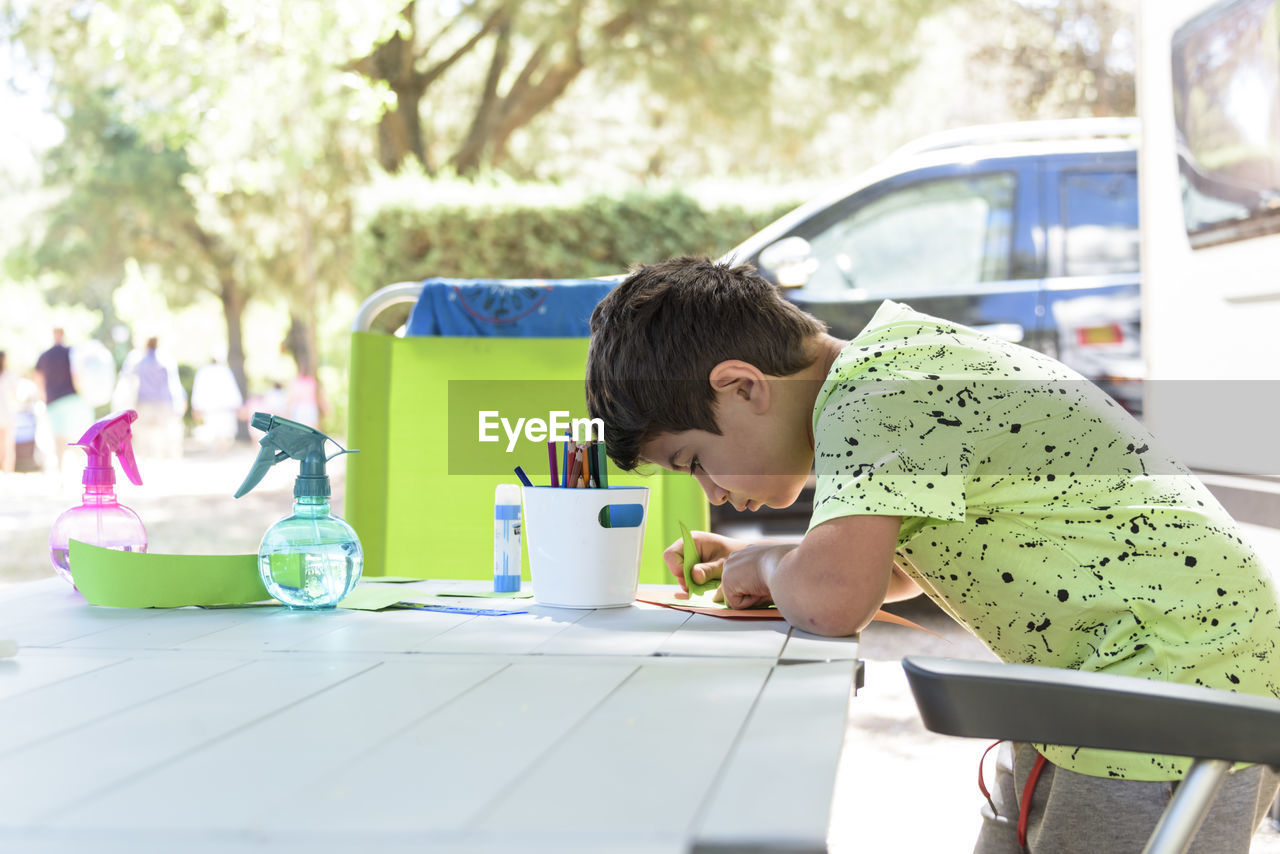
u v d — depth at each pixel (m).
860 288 4.17
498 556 1.39
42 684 0.85
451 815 0.55
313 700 0.80
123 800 0.58
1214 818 1.09
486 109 11.73
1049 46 13.04
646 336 1.27
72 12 12.40
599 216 7.37
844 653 0.97
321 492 1.23
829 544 1.08
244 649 0.99
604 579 1.24
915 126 13.57
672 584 1.65
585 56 11.11
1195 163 2.53
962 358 1.21
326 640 1.04
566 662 0.93
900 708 3.20
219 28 9.27
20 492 8.67
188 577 1.22
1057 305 4.05
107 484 1.33
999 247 4.11
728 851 0.51
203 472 10.72
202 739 0.70
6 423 10.02
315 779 0.61
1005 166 4.13
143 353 11.10
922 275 4.16
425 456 1.92
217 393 13.56
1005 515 1.18
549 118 13.20
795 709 0.76
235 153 9.89
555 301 1.97
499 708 0.77
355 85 9.33
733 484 1.31
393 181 7.51
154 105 10.20
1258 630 1.16
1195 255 2.53
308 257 12.88
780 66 11.41
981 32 13.17
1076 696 0.75
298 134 10.16
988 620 1.22
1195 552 1.16
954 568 1.20
